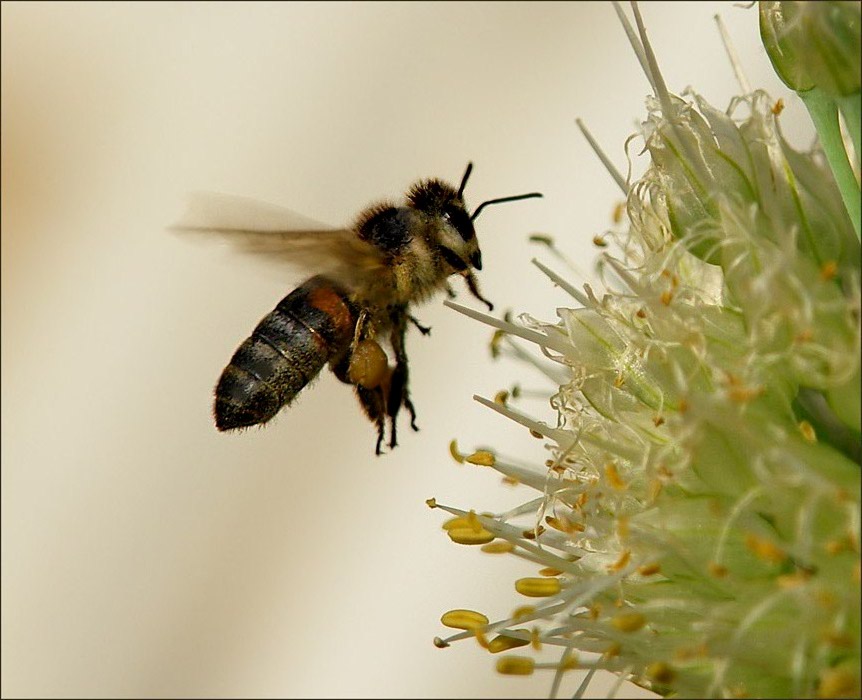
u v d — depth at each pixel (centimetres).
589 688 15
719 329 12
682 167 12
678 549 12
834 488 12
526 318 13
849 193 12
